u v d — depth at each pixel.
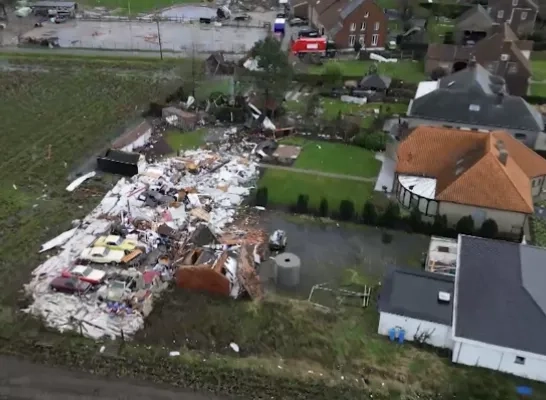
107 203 49.91
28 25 100.50
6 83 75.69
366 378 33.94
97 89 74.75
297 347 36.00
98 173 55.12
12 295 39.59
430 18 106.62
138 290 39.56
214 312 38.28
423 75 82.50
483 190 46.53
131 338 36.34
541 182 52.56
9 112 67.56
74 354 35.22
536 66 87.75
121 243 44.00
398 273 38.84
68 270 41.56
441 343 36.00
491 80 66.88
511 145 52.91
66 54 86.75
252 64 77.31
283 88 66.62
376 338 36.72
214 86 73.62
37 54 86.44
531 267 37.66
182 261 42.00
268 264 43.47
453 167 49.69
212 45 91.75
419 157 51.28
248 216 49.16
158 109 67.38
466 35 93.56
